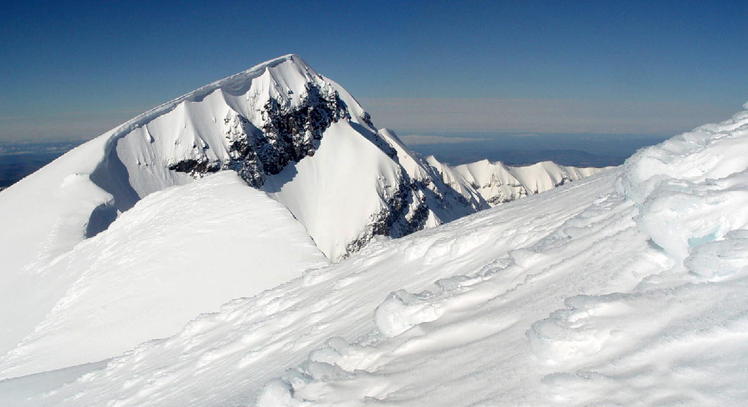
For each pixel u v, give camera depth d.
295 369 4.98
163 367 11.55
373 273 10.62
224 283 22.61
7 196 71.50
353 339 6.55
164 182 116.06
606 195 6.70
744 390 2.28
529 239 6.77
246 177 146.25
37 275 38.06
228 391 7.84
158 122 130.00
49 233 56.16
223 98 153.50
